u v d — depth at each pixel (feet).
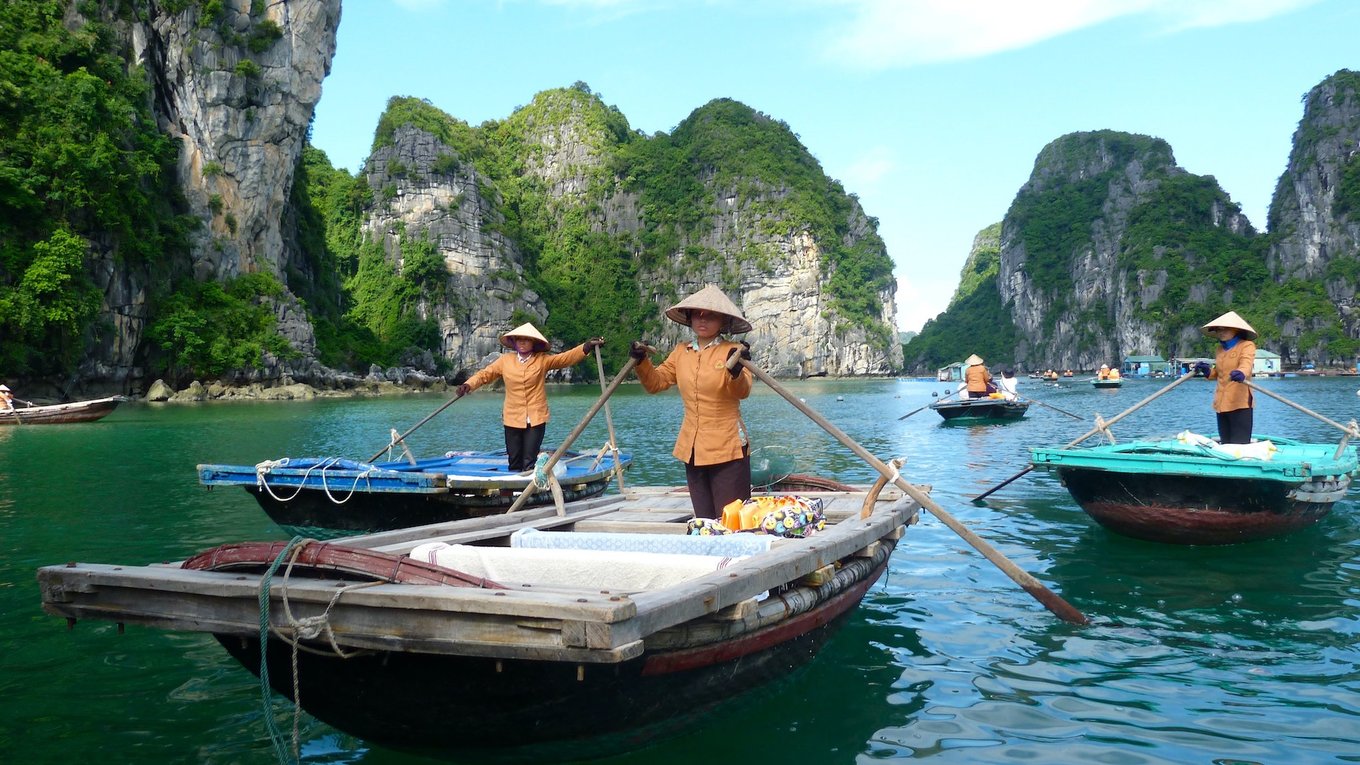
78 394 126.93
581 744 10.92
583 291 364.79
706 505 16.89
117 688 13.92
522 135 414.82
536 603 9.09
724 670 11.68
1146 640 15.78
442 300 284.61
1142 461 22.43
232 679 14.33
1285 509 22.33
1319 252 342.85
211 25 161.17
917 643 15.89
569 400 150.00
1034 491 32.81
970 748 11.55
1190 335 349.61
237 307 155.74
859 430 65.26
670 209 375.04
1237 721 12.19
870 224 395.96
